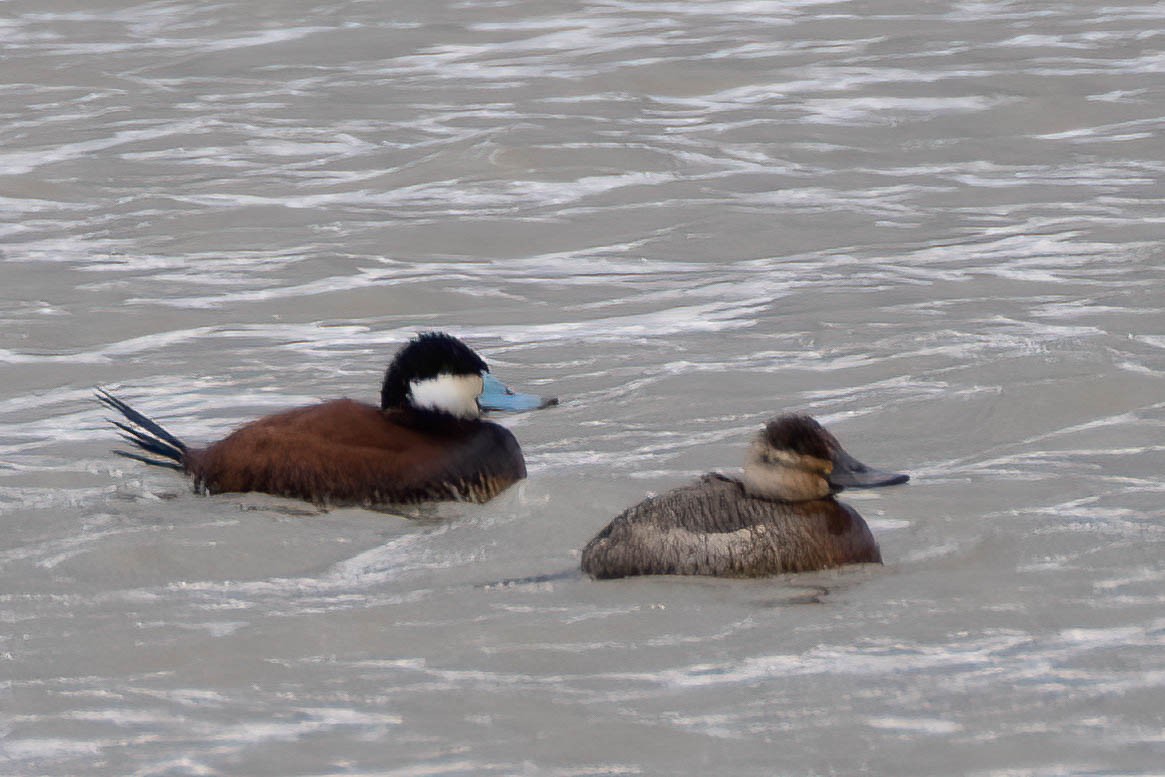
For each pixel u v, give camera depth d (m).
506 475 11.28
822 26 30.08
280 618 8.79
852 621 8.53
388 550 10.06
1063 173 21.11
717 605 8.83
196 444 12.48
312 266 17.81
